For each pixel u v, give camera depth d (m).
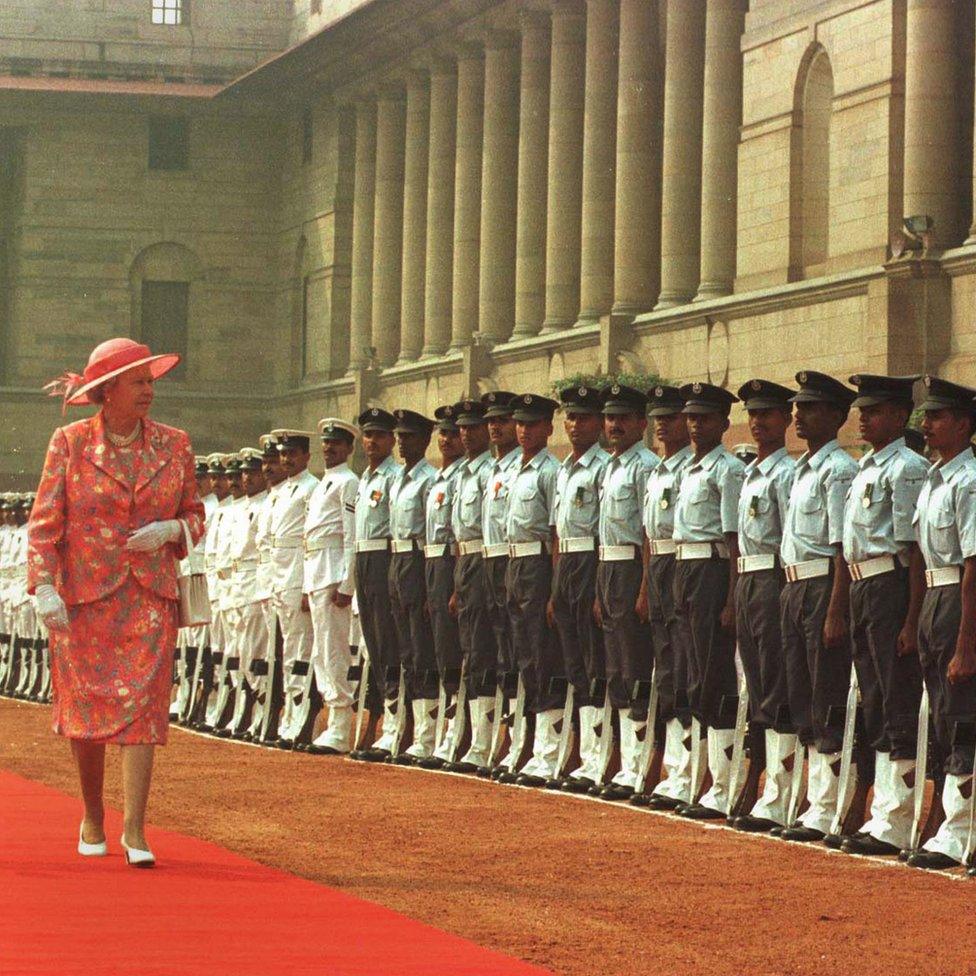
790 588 18.16
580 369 71.12
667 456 20.42
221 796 20.47
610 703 21.23
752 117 61.53
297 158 101.44
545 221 77.38
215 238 103.62
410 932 12.00
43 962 10.66
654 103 69.69
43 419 101.44
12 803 18.75
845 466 17.91
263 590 28.14
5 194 104.19
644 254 69.06
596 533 21.62
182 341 103.62
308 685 27.31
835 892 14.63
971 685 16.06
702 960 11.91
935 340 50.88
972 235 50.72
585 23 75.12
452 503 24.14
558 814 19.31
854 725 17.44
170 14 102.75
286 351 101.94
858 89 56.16
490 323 80.56
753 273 61.03
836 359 54.72
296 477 27.98
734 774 18.86
